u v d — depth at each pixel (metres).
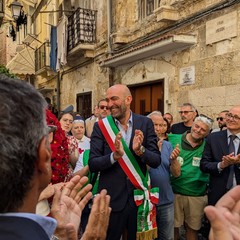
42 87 17.22
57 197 1.53
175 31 7.45
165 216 3.72
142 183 3.04
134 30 9.04
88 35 11.18
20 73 18.45
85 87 12.22
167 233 3.76
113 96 3.12
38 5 18.33
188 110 5.32
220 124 5.23
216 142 3.78
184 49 7.10
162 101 7.93
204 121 3.88
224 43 6.09
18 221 0.81
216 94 6.25
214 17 6.30
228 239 0.81
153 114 4.12
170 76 7.58
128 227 3.05
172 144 4.15
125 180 3.03
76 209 1.54
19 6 12.69
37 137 0.84
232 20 5.88
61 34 12.83
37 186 0.89
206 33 6.48
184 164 3.99
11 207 0.83
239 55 5.77
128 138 3.11
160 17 7.30
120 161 3.02
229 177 3.62
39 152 0.86
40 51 16.69
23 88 0.85
